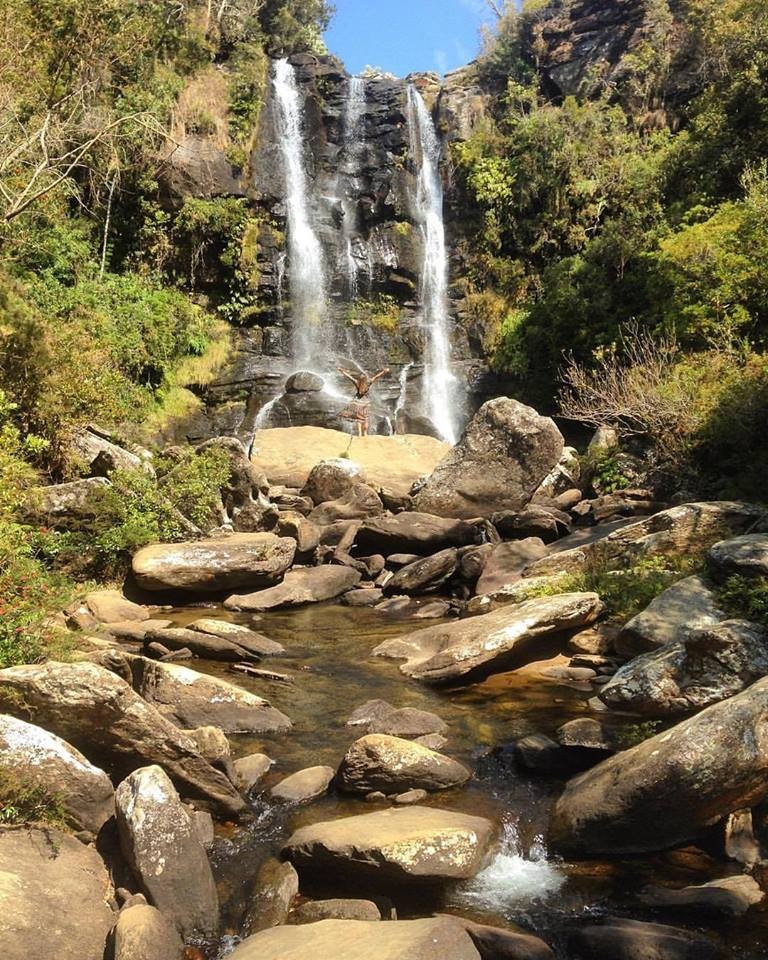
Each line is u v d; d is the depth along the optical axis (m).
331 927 4.14
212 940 4.41
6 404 9.73
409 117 28.56
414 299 26.55
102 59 19.27
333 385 23.61
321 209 27.48
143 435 18.30
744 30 22.56
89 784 4.96
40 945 3.99
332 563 12.45
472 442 14.43
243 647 8.78
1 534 7.31
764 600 7.66
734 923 4.44
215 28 27.58
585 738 6.36
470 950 3.92
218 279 24.89
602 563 10.16
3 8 15.27
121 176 23.41
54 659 6.48
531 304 24.83
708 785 4.93
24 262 19.66
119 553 11.17
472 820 5.22
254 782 6.00
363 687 7.95
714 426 13.25
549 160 25.80
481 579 11.02
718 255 16.86
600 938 4.23
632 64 26.97
